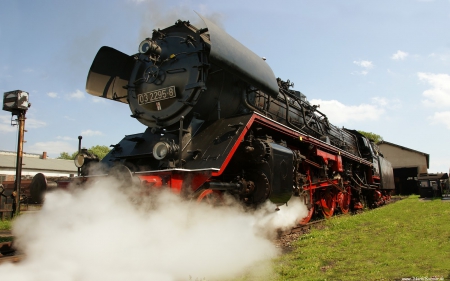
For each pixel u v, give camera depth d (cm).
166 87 613
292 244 606
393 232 675
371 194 1482
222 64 538
